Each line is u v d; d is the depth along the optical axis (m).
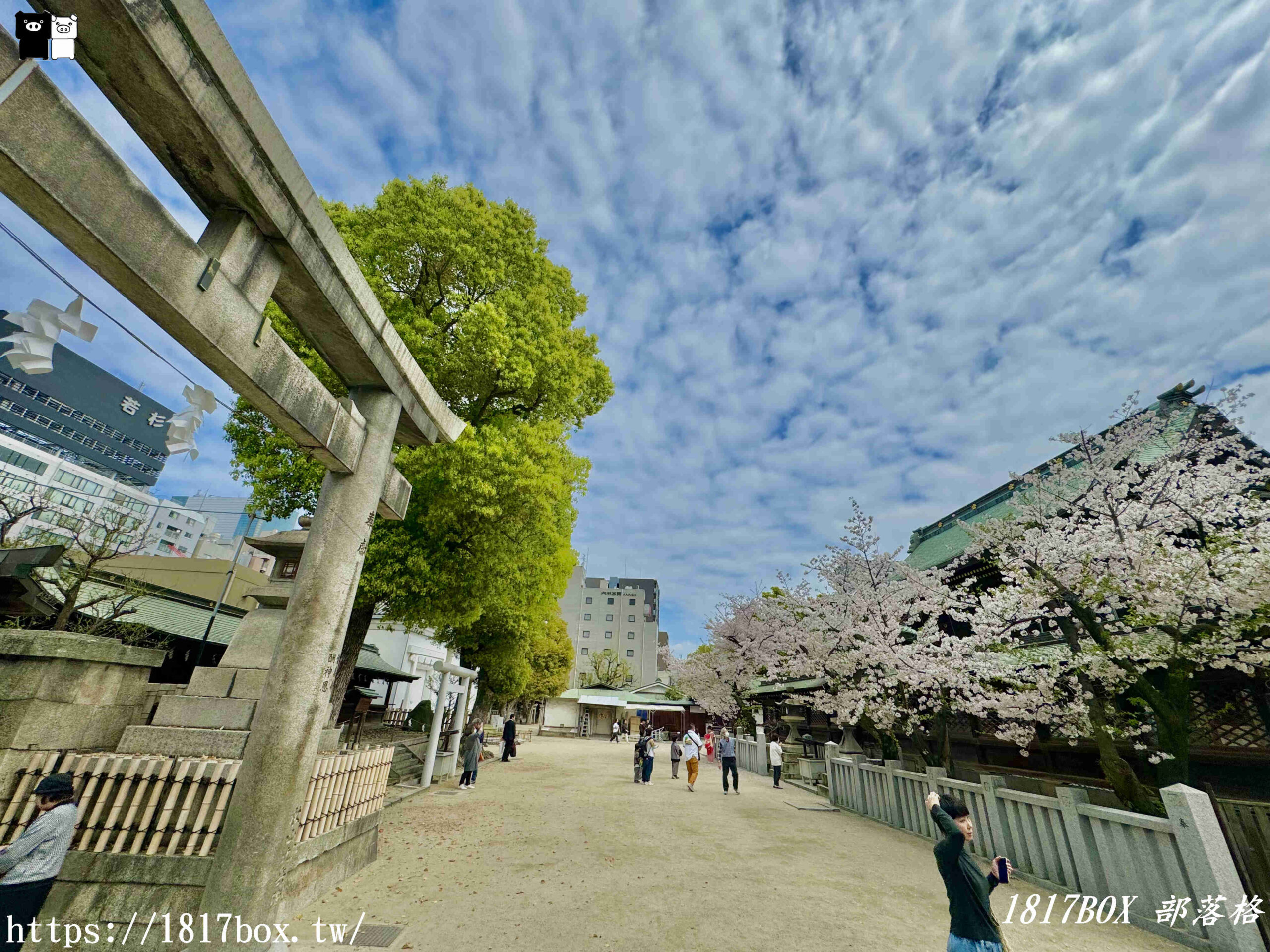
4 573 6.18
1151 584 7.04
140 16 2.47
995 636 9.51
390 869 6.45
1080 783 10.15
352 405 4.98
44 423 60.28
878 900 5.95
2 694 4.72
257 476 10.16
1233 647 6.73
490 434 10.12
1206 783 5.84
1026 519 9.20
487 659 19.36
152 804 4.56
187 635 12.04
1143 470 8.24
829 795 13.34
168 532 54.47
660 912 5.32
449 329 11.07
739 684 22.36
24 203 2.42
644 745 16.08
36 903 3.42
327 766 5.67
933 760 11.29
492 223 11.82
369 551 9.85
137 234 2.74
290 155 3.62
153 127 3.05
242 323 3.49
